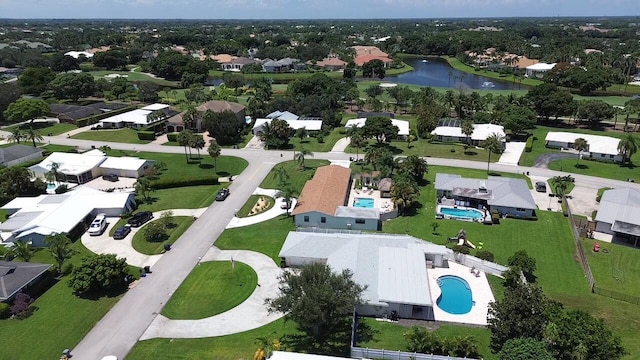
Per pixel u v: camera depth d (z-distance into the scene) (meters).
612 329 50.69
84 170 96.94
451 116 151.25
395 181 86.31
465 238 70.75
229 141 125.62
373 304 51.88
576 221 77.25
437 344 45.59
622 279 61.50
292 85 174.62
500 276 61.38
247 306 54.75
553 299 56.22
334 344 48.22
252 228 75.56
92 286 57.12
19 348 47.62
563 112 137.88
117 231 71.94
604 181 97.12
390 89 172.25
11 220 73.38
